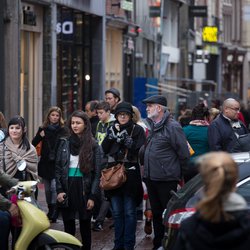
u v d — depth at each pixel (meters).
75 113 21.00
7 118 39.75
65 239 18.11
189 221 10.50
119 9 63.12
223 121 24.72
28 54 43.56
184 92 79.19
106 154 22.59
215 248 10.31
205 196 10.35
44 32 45.41
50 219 27.81
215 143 24.59
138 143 22.47
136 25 68.75
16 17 40.12
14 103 40.16
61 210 21.17
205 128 25.83
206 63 105.69
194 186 15.73
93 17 57.16
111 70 63.50
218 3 119.88
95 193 20.98
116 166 22.16
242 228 10.28
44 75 45.50
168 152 22.25
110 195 22.53
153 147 22.30
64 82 49.91
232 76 129.75
